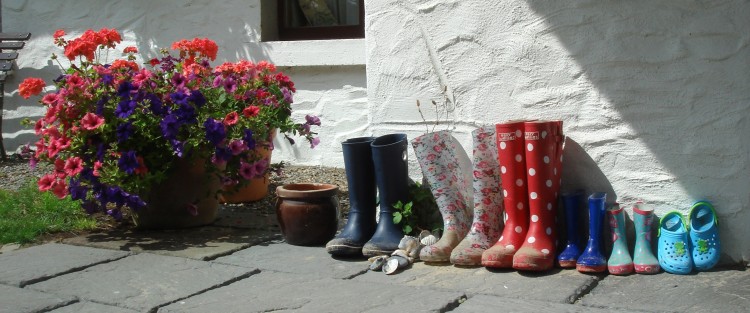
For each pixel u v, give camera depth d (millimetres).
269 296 3479
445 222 3994
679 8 3590
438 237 4090
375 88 4418
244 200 5340
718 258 3562
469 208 4148
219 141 4328
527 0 3928
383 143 4164
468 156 4164
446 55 4172
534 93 3961
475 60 4098
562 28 3855
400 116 4359
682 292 3320
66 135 4410
